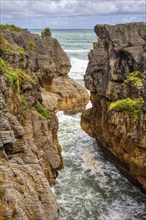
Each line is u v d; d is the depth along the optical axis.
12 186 17.06
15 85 22.56
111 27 33.38
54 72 47.50
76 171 31.14
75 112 50.84
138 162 25.39
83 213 24.58
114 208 25.48
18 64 27.73
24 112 23.20
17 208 16.31
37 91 27.44
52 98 43.72
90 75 36.78
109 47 33.28
